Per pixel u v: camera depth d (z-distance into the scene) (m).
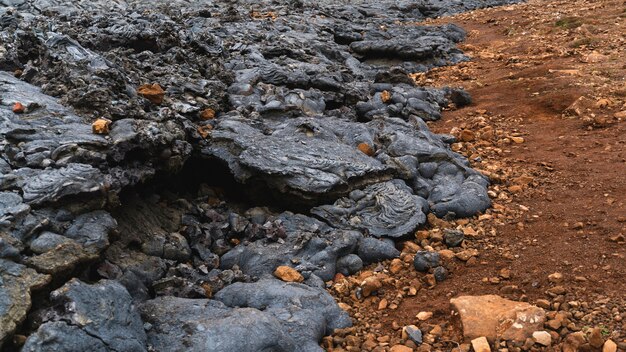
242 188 2.88
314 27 5.76
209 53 4.03
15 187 2.17
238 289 2.30
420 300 2.40
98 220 2.16
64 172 2.20
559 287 2.31
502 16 7.34
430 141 3.38
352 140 3.24
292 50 4.50
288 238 2.62
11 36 3.43
